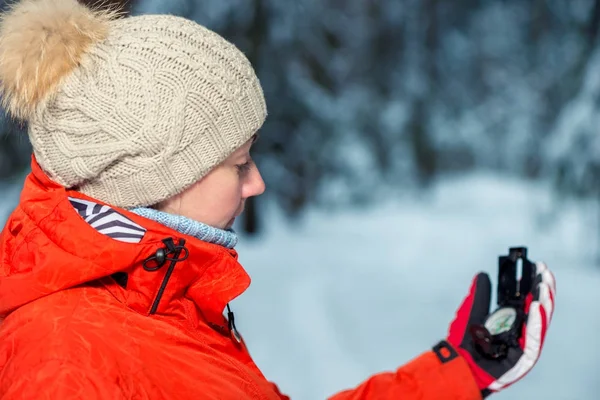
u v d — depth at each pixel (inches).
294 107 385.1
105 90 47.8
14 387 40.9
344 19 529.7
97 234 45.8
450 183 623.2
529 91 616.1
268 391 52.8
